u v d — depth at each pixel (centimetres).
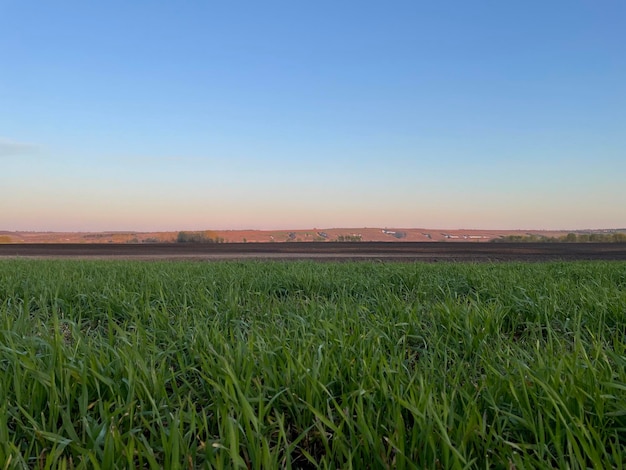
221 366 256
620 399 207
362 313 446
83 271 847
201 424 206
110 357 283
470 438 183
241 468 165
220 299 572
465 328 367
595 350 298
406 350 345
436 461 171
